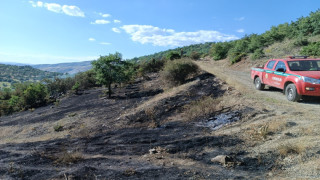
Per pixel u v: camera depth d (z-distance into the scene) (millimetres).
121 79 20391
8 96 40188
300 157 3730
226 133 5648
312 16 23344
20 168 4055
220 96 9766
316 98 7648
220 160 4027
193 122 7398
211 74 15211
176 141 5582
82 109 16984
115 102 16969
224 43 35656
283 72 8094
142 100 15133
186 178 3438
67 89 34531
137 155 4898
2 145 7012
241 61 23812
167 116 8977
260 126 5539
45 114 18578
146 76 26531
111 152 5270
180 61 15969
